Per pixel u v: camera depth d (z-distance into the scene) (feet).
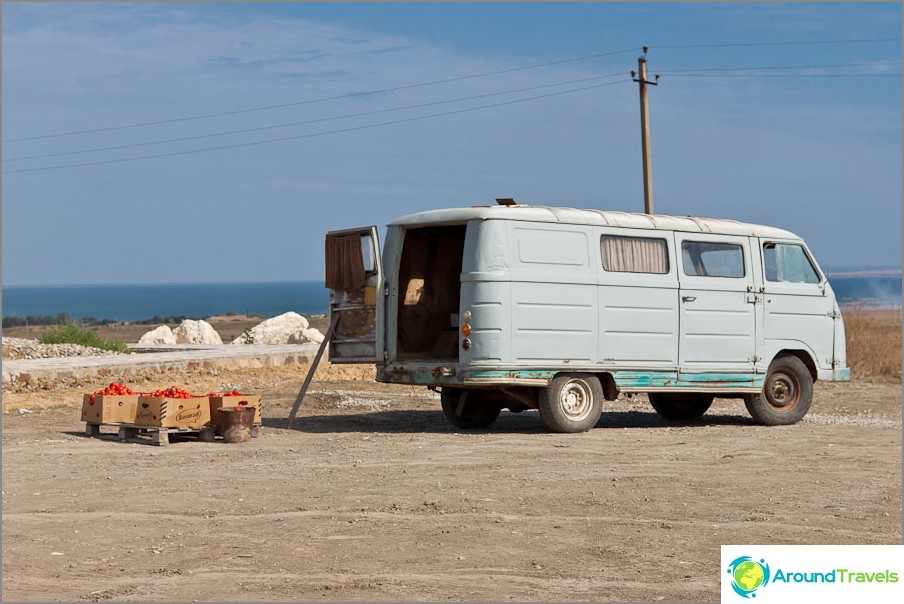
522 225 54.65
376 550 30.55
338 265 58.70
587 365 56.13
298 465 45.09
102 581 27.48
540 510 35.86
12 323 398.21
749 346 61.21
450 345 59.88
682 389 59.00
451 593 26.40
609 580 27.68
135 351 116.88
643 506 36.65
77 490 39.37
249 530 32.96
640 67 119.55
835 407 75.05
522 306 54.29
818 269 64.69
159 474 42.78
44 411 66.49
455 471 43.45
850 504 37.42
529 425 62.28
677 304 58.85
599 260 56.54
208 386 82.12
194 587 26.91
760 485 40.83
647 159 119.75
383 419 64.54
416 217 56.65
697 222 60.49
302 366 100.12
